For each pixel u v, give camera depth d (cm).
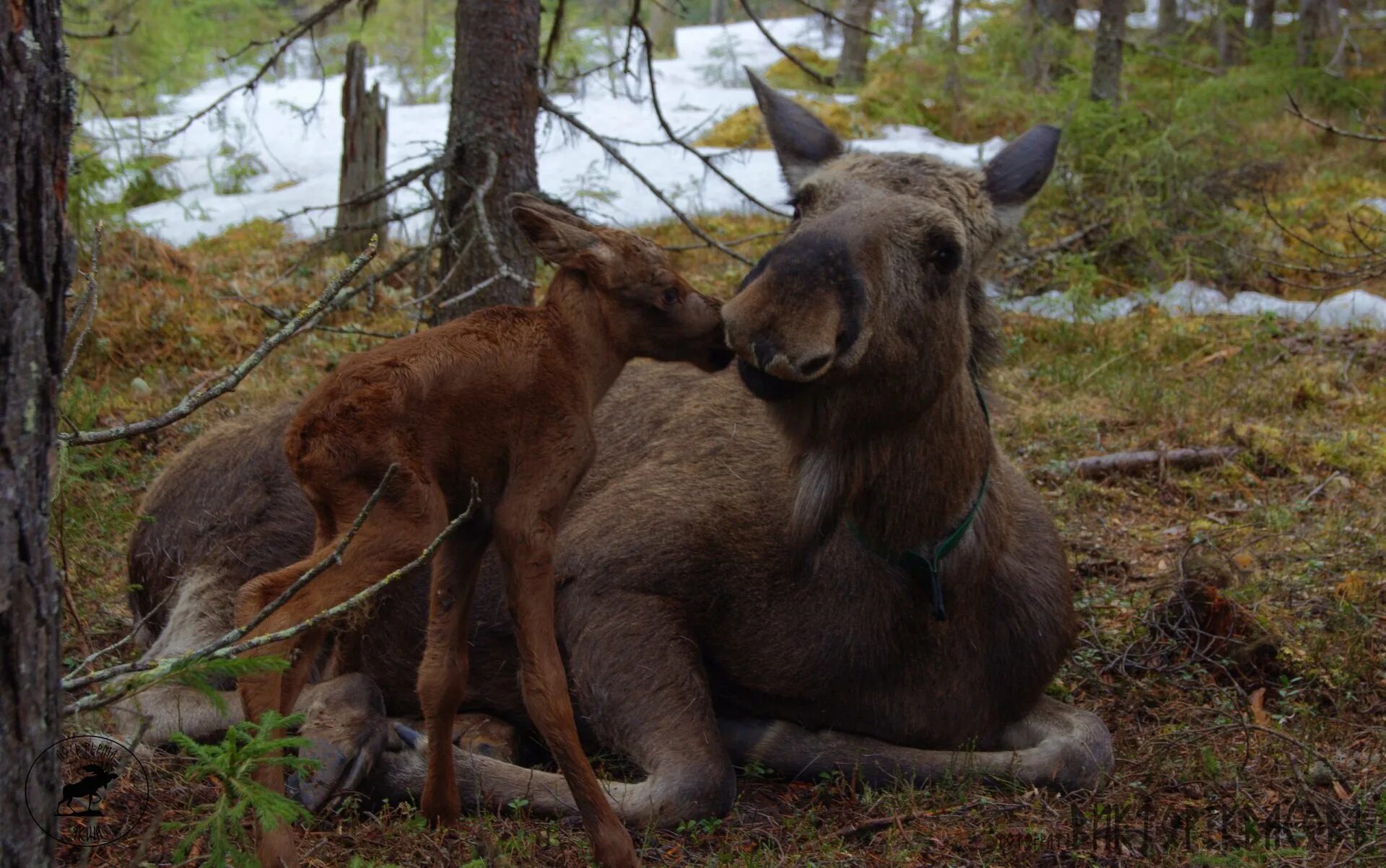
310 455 345
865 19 2225
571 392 378
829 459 464
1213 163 1418
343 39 2625
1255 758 492
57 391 258
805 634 497
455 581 389
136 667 297
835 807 475
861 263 408
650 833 442
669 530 510
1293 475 821
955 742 516
